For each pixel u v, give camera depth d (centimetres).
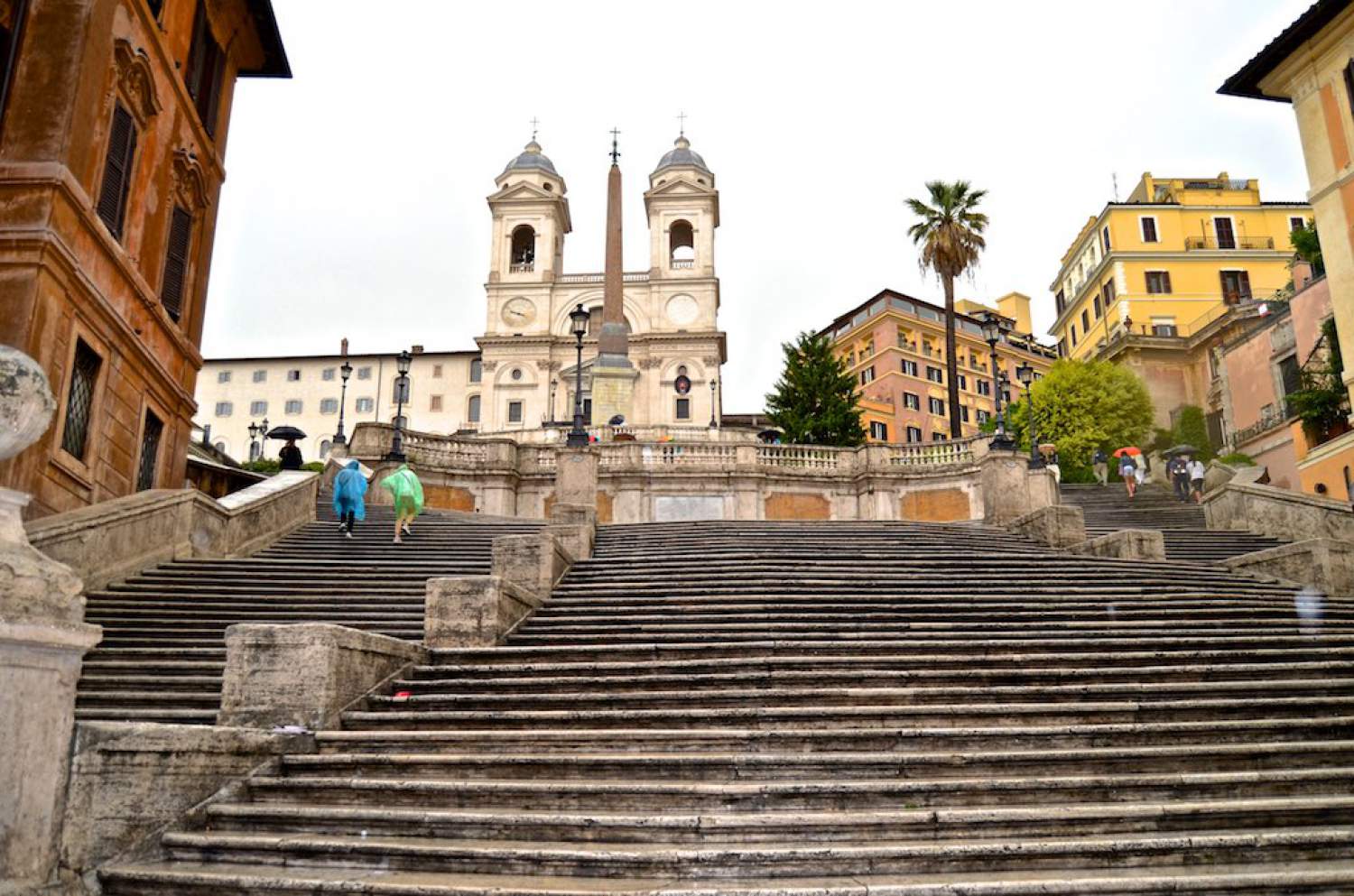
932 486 3172
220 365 9212
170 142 1862
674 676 948
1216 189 6262
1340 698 873
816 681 942
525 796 706
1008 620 1180
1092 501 2688
